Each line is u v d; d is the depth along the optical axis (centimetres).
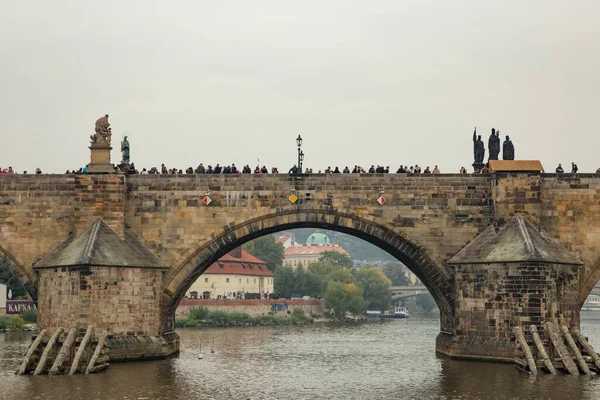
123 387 7975
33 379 8338
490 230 10056
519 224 9831
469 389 7950
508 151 10350
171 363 9769
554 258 9438
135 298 9688
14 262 10150
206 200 10225
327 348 13362
